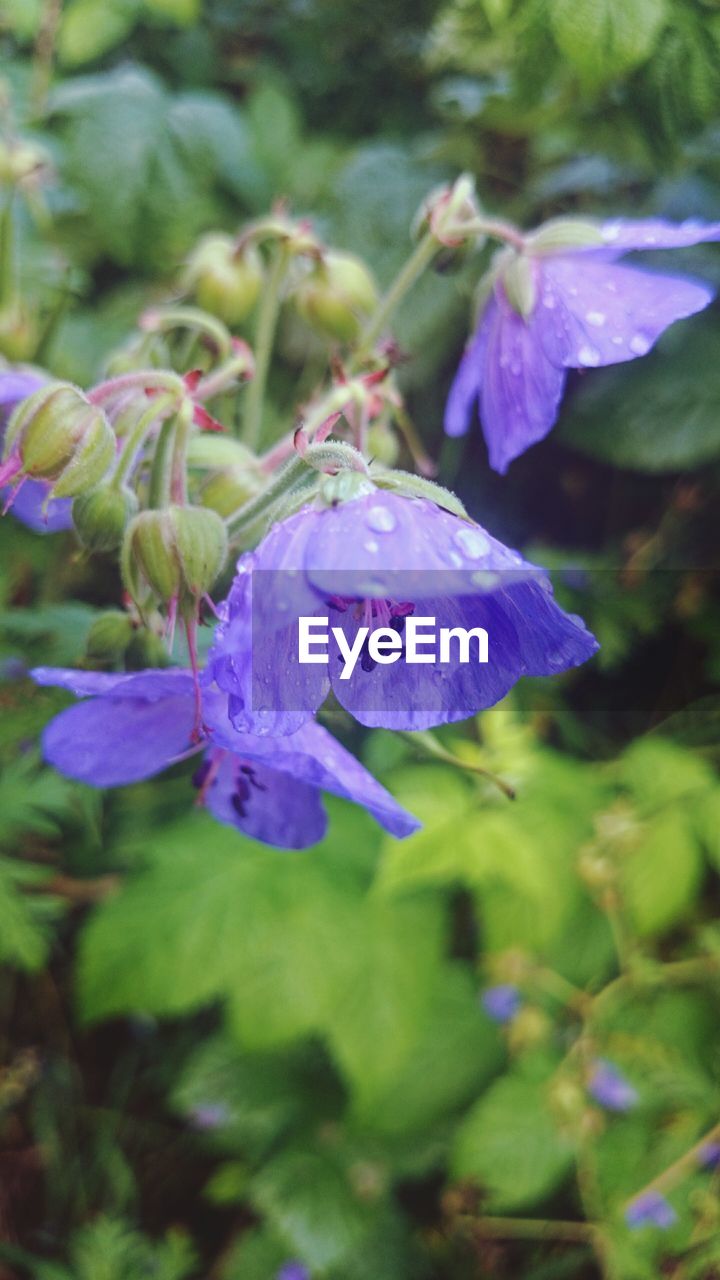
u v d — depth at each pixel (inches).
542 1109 14.8
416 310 14.0
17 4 14.1
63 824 16.1
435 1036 16.1
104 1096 18.7
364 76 17.8
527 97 12.2
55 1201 17.8
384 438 10.4
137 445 9.4
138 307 14.4
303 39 18.1
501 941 14.3
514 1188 14.4
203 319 10.4
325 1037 17.0
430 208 10.3
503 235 10.0
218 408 10.7
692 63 11.6
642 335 9.7
